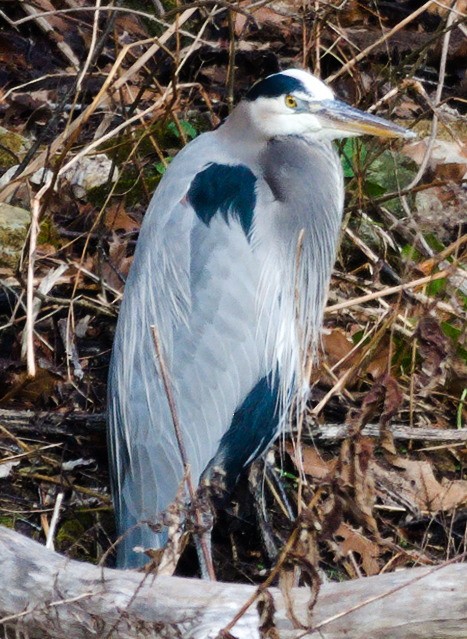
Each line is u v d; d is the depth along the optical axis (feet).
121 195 36.35
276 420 29.94
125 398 28.22
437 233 36.99
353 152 37.04
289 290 29.78
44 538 28.35
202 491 27.02
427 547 27.81
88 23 45.03
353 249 36.52
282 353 29.71
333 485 19.83
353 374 31.14
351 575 25.52
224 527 29.27
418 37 44.39
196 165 29.96
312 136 30.27
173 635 19.76
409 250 35.04
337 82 42.16
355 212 36.63
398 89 35.96
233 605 19.84
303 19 37.37
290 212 29.63
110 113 37.50
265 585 18.90
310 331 31.09
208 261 28.19
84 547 28.22
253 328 28.63
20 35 44.98
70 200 37.63
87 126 41.29
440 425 31.48
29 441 30.55
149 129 35.42
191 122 40.88
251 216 28.94
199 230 28.48
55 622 20.44
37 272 34.68
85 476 30.27
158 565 20.33
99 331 33.99
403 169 37.91
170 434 27.63
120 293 33.78
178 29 33.94
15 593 20.62
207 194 28.96
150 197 37.63
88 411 31.71
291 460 30.53
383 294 32.09
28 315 26.71
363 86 39.50
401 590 18.93
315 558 19.01
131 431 27.86
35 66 44.06
